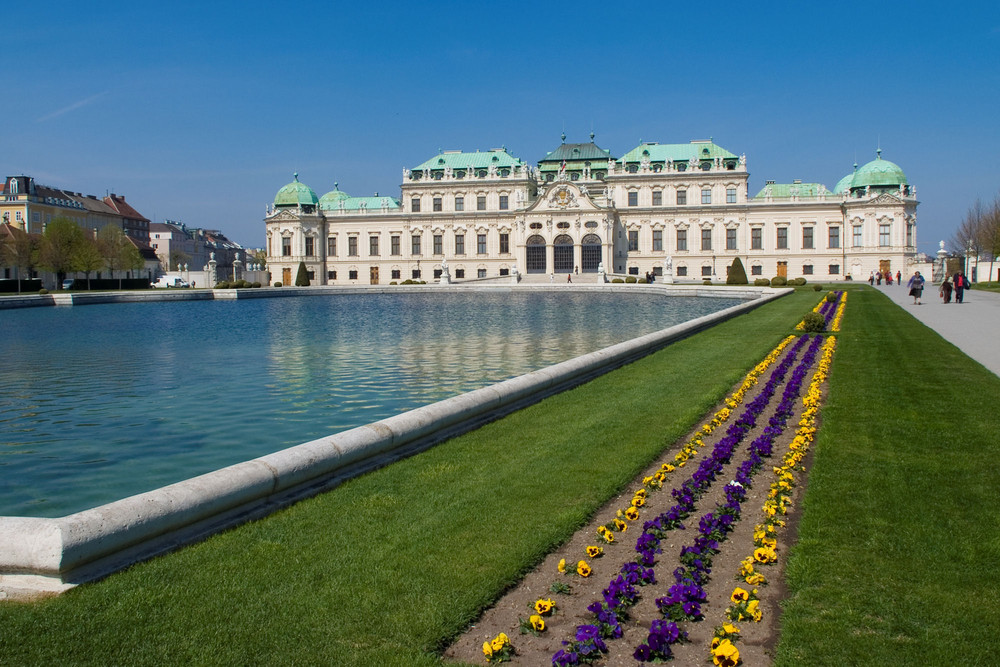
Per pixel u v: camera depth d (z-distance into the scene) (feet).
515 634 30.30
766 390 78.28
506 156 542.57
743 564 35.32
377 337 171.83
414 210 547.49
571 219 504.84
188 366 127.75
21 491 61.62
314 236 554.05
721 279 506.07
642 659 28.66
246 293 387.34
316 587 32.94
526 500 44.01
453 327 195.93
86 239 473.67
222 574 34.04
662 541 39.88
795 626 29.81
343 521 40.52
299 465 45.01
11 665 26.86
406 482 47.26
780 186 512.22
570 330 183.21
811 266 494.59
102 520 34.30
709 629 31.09
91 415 89.56
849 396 73.51
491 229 534.37
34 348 156.25
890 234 476.95
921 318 162.71
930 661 27.22
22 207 575.38
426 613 30.86
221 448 74.38
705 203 507.30
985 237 413.80
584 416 66.23
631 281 451.53
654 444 56.44
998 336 125.70
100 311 281.54
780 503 43.04
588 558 37.32
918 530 38.40
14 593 32.12
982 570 33.94
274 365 127.44
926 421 61.62
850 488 45.14
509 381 71.77
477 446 55.98
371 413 88.63
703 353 109.40
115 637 28.76
